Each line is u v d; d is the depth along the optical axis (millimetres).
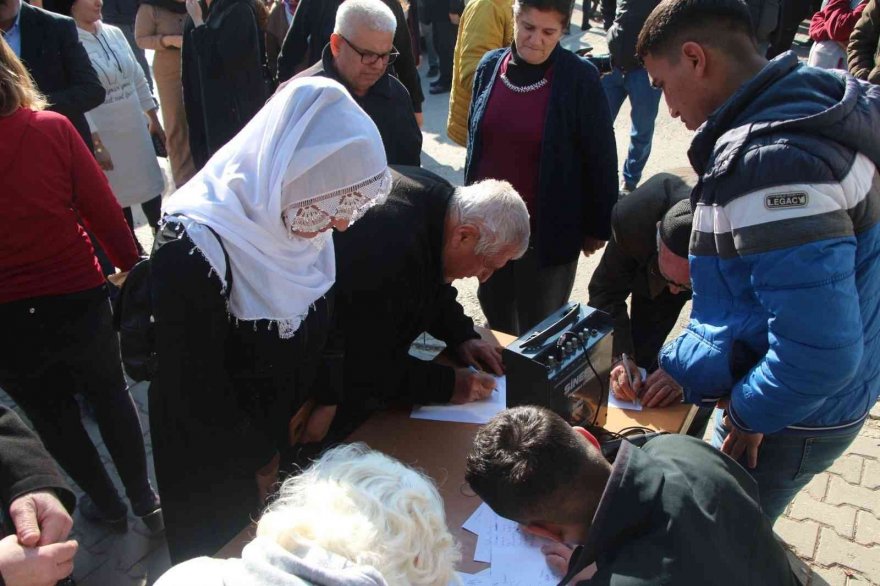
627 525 1045
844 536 2496
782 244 1291
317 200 1470
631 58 4438
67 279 1970
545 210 2688
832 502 2633
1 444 1280
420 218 1807
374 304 1743
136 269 1636
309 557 773
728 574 1032
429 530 870
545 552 1434
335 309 1782
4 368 2000
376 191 1488
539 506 1094
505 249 1795
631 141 4832
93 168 1998
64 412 2203
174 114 4719
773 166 1283
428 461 1710
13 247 1843
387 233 1748
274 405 1770
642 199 2004
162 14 4504
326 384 1846
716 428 1974
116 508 2502
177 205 1513
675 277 1824
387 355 1825
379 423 1851
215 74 4000
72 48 2988
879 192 1381
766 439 1714
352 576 736
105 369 2182
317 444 1947
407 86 3998
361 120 1474
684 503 1049
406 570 820
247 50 3965
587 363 1683
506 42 3562
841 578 2352
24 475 1251
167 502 1746
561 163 2639
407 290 1773
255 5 4422
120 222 2092
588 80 2584
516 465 1102
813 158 1264
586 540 1076
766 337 1482
